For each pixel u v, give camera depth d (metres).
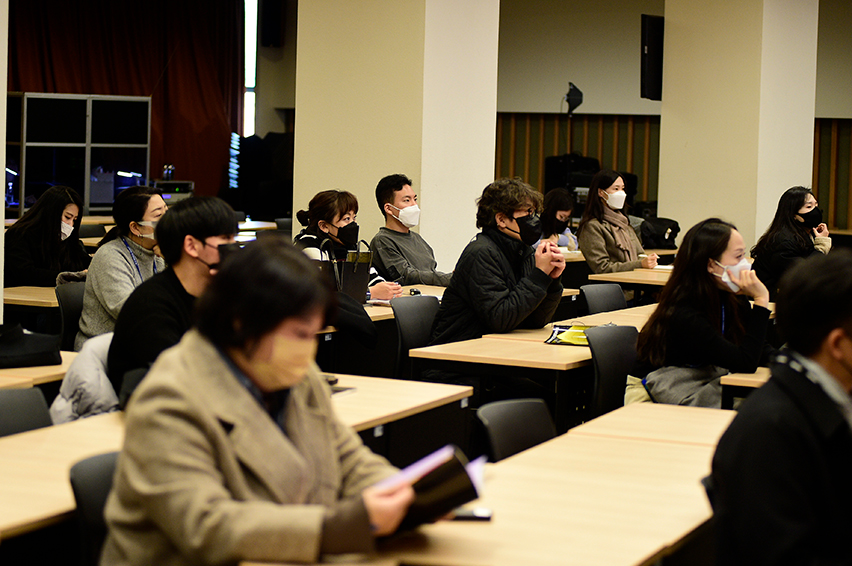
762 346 3.31
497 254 4.25
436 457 1.45
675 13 9.07
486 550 1.62
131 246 3.94
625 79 12.82
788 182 9.16
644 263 6.62
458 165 6.69
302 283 1.44
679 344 3.35
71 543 2.21
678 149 9.13
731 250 3.30
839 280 1.51
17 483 1.99
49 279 5.30
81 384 2.64
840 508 1.52
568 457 2.29
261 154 12.91
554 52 13.06
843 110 12.30
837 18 12.20
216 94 13.01
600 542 1.69
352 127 6.60
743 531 1.50
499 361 3.65
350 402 2.81
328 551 1.40
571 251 8.05
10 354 3.07
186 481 1.42
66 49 11.44
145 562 1.46
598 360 3.50
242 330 1.44
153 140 12.39
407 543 1.64
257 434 1.51
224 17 13.16
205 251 2.61
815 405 1.51
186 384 1.48
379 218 6.55
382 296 4.88
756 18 8.64
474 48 6.76
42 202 5.35
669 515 1.85
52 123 10.60
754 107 8.69
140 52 12.20
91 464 1.84
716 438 2.52
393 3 6.41
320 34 6.67
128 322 2.61
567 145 13.36
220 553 1.40
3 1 3.59
